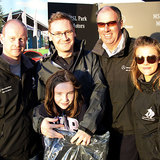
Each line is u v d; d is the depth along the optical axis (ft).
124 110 6.35
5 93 5.58
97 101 5.32
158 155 5.37
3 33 5.74
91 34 17.58
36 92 6.35
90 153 4.72
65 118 5.08
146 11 15.99
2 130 5.68
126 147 6.45
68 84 4.99
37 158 6.49
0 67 5.54
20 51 5.81
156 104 5.29
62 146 4.70
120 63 6.31
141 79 5.82
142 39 5.67
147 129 5.63
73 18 16.85
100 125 5.66
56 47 5.96
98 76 6.04
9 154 5.78
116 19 6.31
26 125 5.95
